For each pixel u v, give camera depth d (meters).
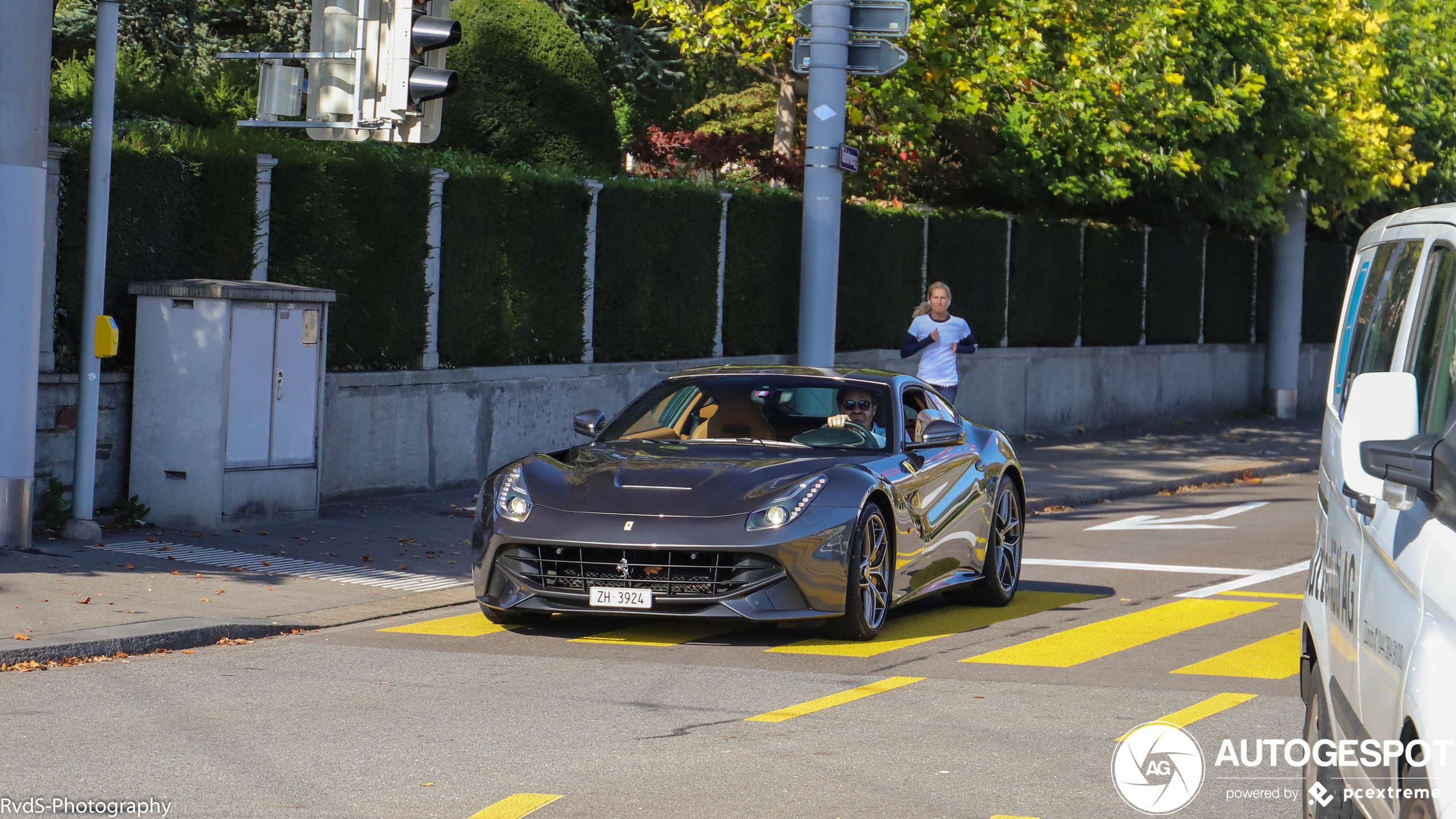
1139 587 13.07
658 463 10.34
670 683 8.70
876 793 6.44
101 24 12.31
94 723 7.44
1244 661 9.69
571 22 31.19
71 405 12.95
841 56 17.38
